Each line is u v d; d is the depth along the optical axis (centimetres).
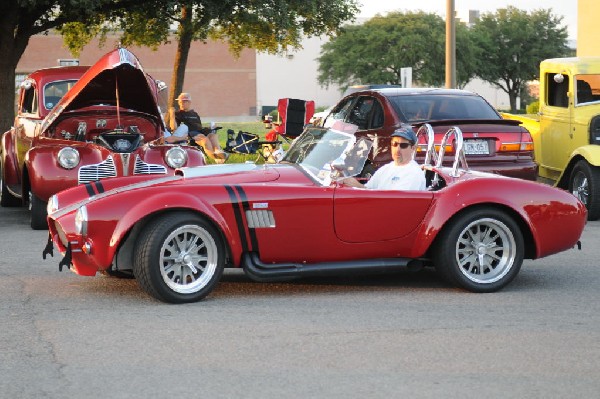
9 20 2320
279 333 664
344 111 1445
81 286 843
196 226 758
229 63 8831
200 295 770
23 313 732
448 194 802
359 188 803
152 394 525
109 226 746
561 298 791
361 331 670
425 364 584
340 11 2905
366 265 804
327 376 559
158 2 2628
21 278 888
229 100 8894
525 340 644
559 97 1520
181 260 762
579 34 3656
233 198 764
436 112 1315
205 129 1888
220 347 625
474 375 560
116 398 518
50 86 1427
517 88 6856
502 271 820
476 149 1249
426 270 930
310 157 854
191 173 832
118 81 1282
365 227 794
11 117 2361
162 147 1261
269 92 9219
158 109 1371
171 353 611
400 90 1373
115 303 767
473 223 805
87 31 2998
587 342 639
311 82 9356
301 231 781
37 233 1212
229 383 545
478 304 765
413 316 719
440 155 893
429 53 6253
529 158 1270
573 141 1466
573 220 836
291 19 2725
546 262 986
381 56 6316
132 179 849
